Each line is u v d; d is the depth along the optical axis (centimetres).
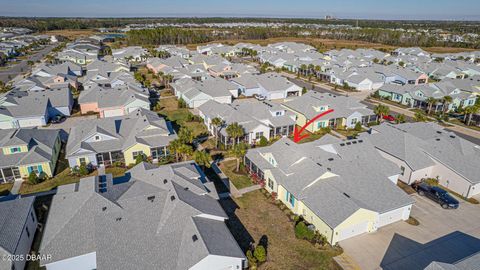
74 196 3222
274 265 2948
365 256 3069
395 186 3766
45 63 12925
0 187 4244
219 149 5447
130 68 12244
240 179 4459
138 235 2819
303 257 3050
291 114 6856
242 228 3450
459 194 4200
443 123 6950
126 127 5372
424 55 15362
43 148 4703
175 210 3006
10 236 2775
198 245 2630
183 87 8562
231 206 3841
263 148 4659
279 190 3953
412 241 3288
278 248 3159
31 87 8494
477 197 4141
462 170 4203
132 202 3170
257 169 4406
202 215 3030
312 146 4497
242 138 5575
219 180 4425
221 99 8062
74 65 11762
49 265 2611
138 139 4931
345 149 4581
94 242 2753
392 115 7412
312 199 3497
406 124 5594
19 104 6600
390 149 4778
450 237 3356
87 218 2939
